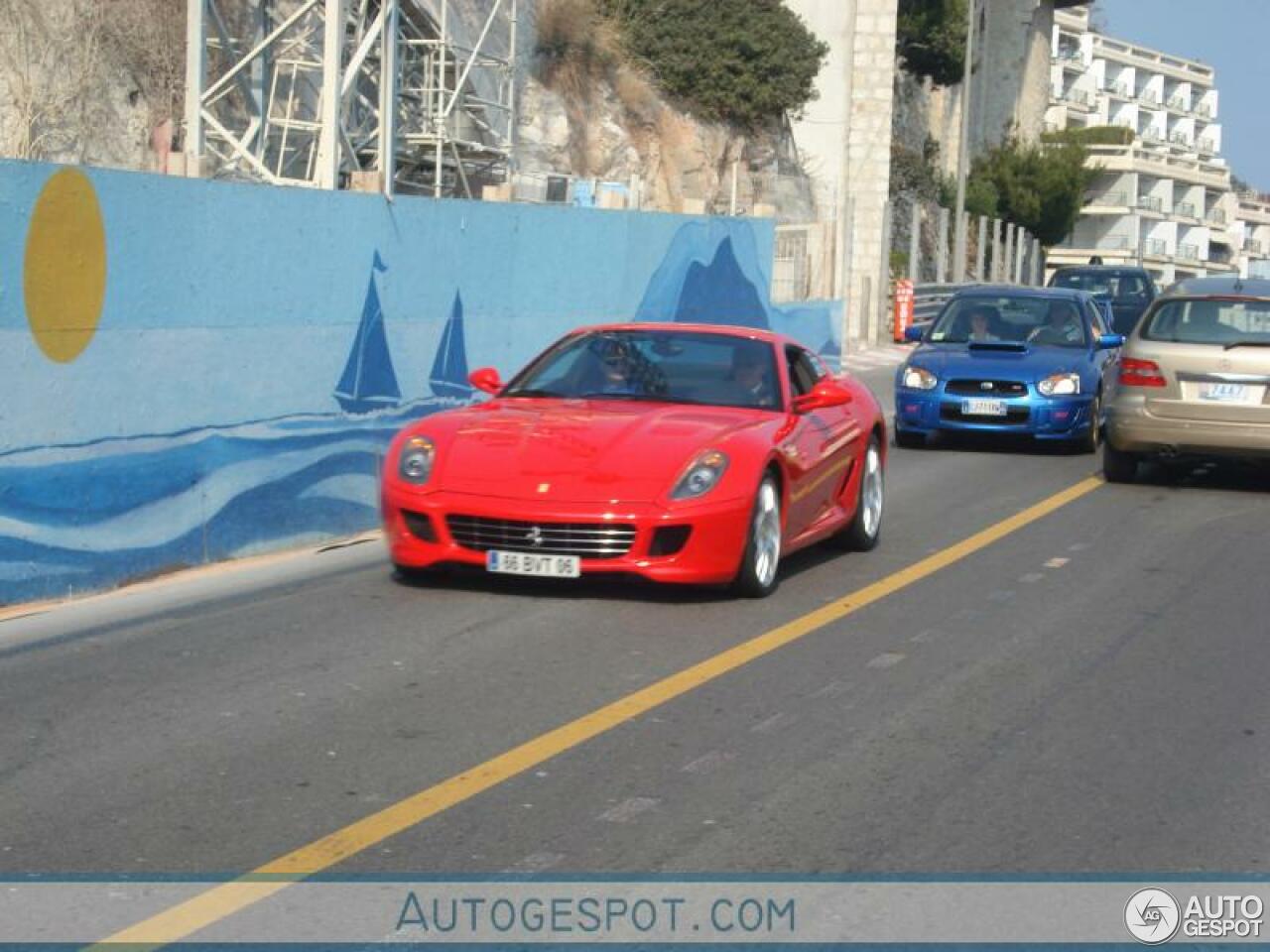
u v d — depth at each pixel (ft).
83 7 72.74
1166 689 27.17
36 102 70.33
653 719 24.49
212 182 35.81
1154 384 51.34
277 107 86.33
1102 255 364.38
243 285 37.04
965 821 20.42
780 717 24.80
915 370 62.44
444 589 33.58
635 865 18.65
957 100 243.81
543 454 32.19
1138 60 463.42
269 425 38.22
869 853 19.22
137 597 32.91
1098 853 19.49
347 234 40.83
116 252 33.19
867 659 28.66
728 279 73.41
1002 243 209.87
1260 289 52.60
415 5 95.14
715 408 35.45
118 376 33.58
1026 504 48.80
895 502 48.80
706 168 131.13
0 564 31.09
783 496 34.09
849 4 146.61
